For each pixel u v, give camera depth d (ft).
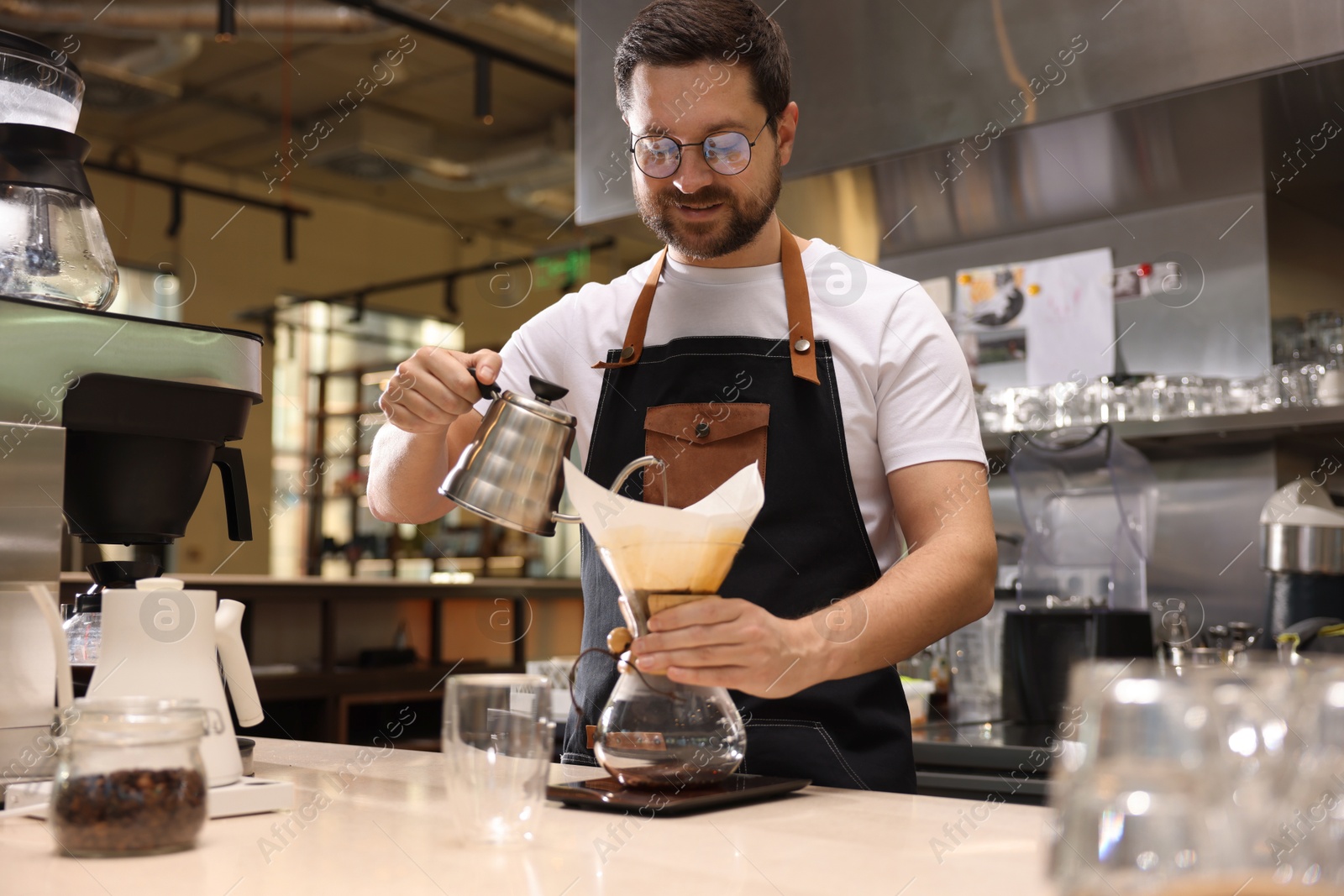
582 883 2.65
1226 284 9.87
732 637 3.49
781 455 5.17
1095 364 10.50
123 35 18.20
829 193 9.84
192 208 28.55
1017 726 8.54
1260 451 9.51
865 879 2.67
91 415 3.96
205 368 4.32
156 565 4.29
